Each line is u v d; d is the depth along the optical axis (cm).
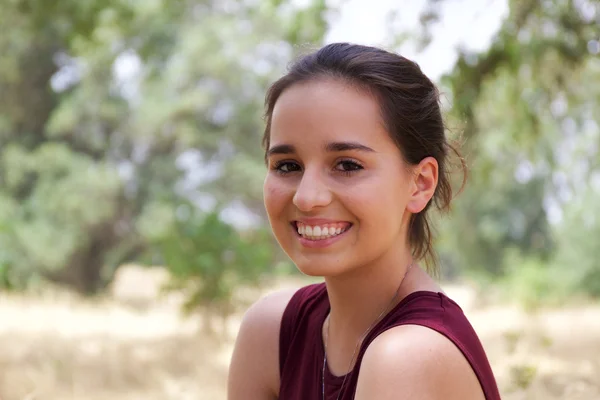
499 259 2662
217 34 2120
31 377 486
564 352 638
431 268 200
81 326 862
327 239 158
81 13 791
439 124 175
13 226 1788
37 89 2030
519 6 626
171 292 866
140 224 1972
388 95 161
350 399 165
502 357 572
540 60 674
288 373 186
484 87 667
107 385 506
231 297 799
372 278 171
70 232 1898
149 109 2062
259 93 2223
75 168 1933
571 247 1727
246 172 2166
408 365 147
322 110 157
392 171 161
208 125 2245
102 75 2019
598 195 1703
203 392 505
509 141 902
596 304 1436
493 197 2489
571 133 1176
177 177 2128
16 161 1922
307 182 156
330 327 179
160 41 2055
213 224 811
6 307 1005
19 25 1636
